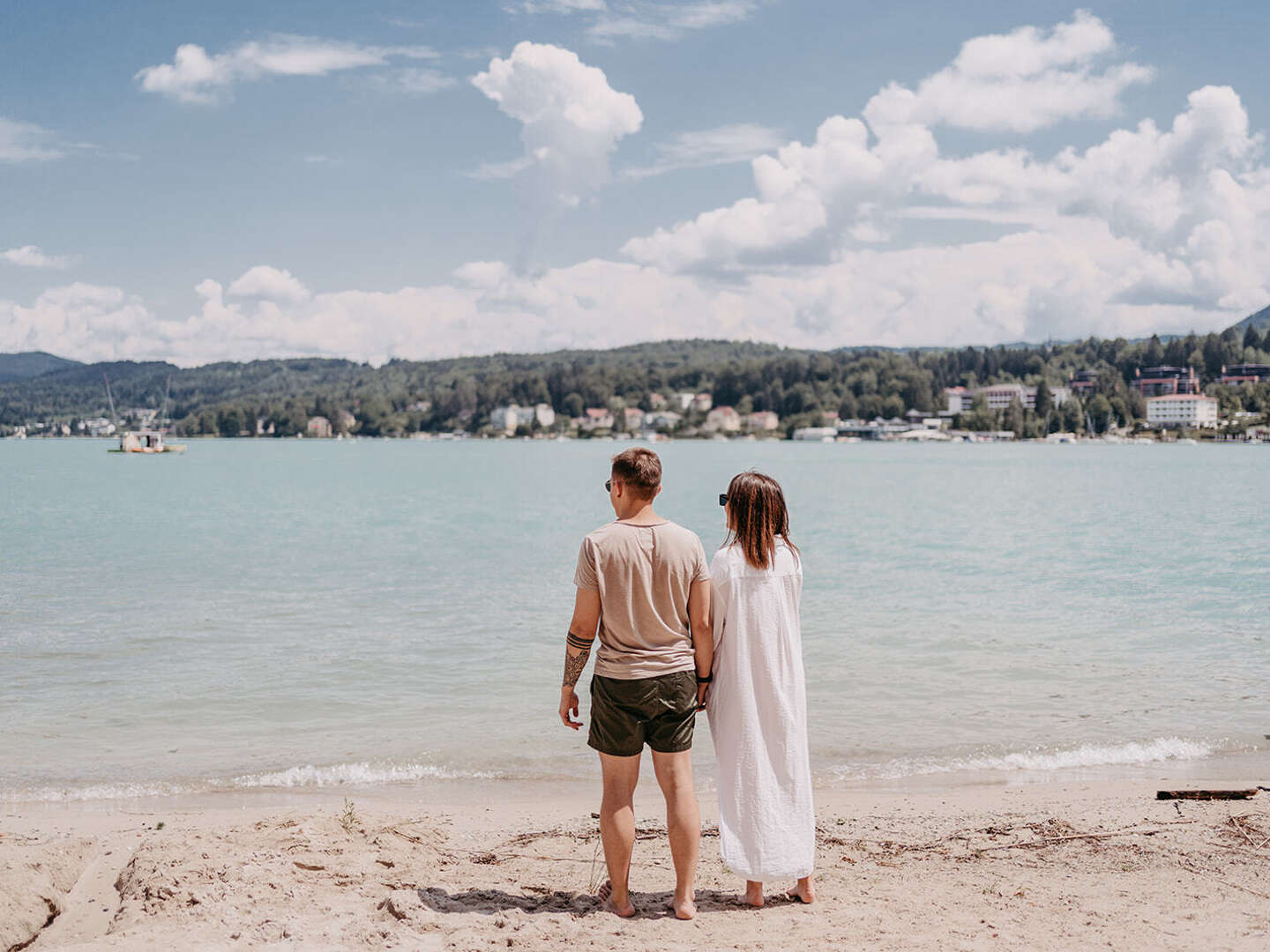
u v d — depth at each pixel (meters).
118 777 7.66
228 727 9.18
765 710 4.08
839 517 39.19
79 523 35.34
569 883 4.61
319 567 22.11
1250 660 12.00
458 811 6.69
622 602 3.95
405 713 9.67
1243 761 8.04
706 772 7.83
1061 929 3.92
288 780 7.62
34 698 10.24
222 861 4.68
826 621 14.88
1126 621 14.80
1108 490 60.44
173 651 12.66
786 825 4.07
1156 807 6.38
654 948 3.63
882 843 5.53
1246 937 3.82
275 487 64.19
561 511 42.78
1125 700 10.10
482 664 11.95
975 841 5.58
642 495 4.05
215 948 3.54
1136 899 4.36
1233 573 20.94
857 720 9.38
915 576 20.58
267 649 12.84
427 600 17.02
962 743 8.60
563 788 7.43
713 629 4.12
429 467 107.12
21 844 5.25
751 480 4.09
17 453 165.62
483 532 32.19
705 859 5.21
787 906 4.24
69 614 15.48
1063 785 7.34
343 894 4.25
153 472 92.44
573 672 4.06
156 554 24.81
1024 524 35.31
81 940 4.01
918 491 60.03
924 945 3.69
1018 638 13.46
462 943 3.64
